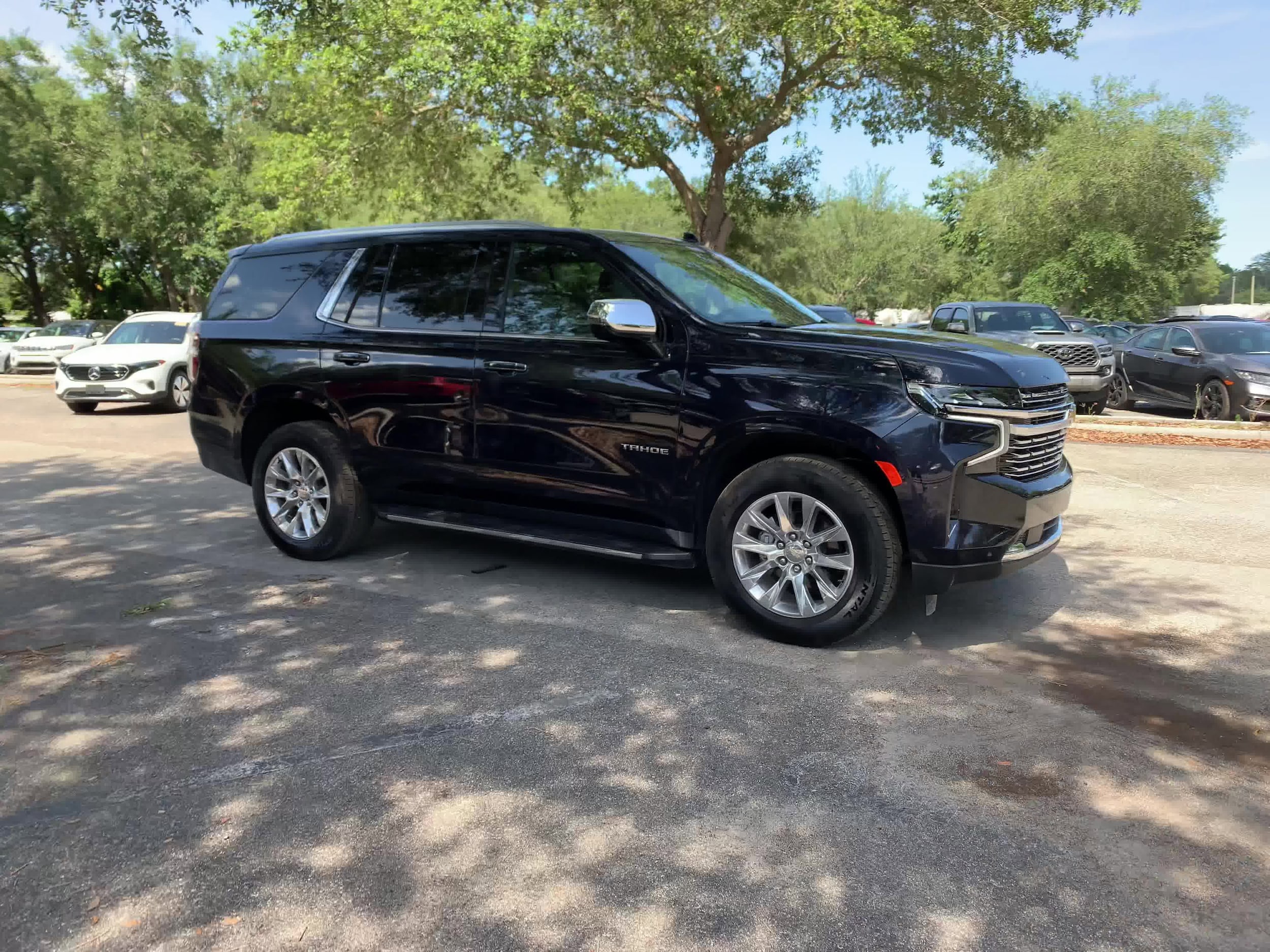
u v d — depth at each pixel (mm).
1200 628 4637
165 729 3465
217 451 6164
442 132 21781
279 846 2703
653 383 4547
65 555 6062
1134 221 36000
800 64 19859
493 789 3031
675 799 2971
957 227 45812
